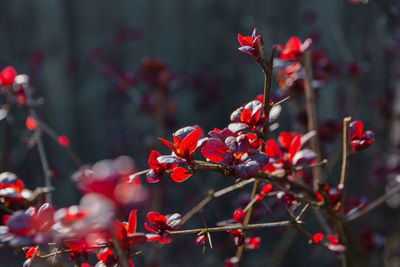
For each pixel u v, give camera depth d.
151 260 2.04
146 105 2.49
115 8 3.58
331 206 1.12
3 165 1.66
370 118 3.14
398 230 2.91
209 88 3.27
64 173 2.59
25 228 0.65
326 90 3.24
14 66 3.33
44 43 3.46
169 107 2.57
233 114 0.90
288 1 3.58
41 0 3.42
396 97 3.04
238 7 3.61
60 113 3.52
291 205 1.15
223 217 3.04
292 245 3.06
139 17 3.62
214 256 2.82
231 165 0.81
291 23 3.59
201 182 3.10
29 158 3.09
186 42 3.68
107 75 2.99
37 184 3.20
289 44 1.41
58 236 0.62
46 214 0.66
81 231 0.56
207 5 3.63
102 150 3.62
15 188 1.10
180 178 0.85
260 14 3.60
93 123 3.62
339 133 1.76
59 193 3.26
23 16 3.45
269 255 3.00
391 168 2.39
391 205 2.99
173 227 0.90
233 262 1.20
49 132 1.80
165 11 3.64
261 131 0.94
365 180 3.11
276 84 2.46
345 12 3.41
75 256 0.88
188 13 3.65
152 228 0.90
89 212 0.49
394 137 3.01
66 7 3.47
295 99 1.73
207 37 3.66
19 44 3.47
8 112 1.63
